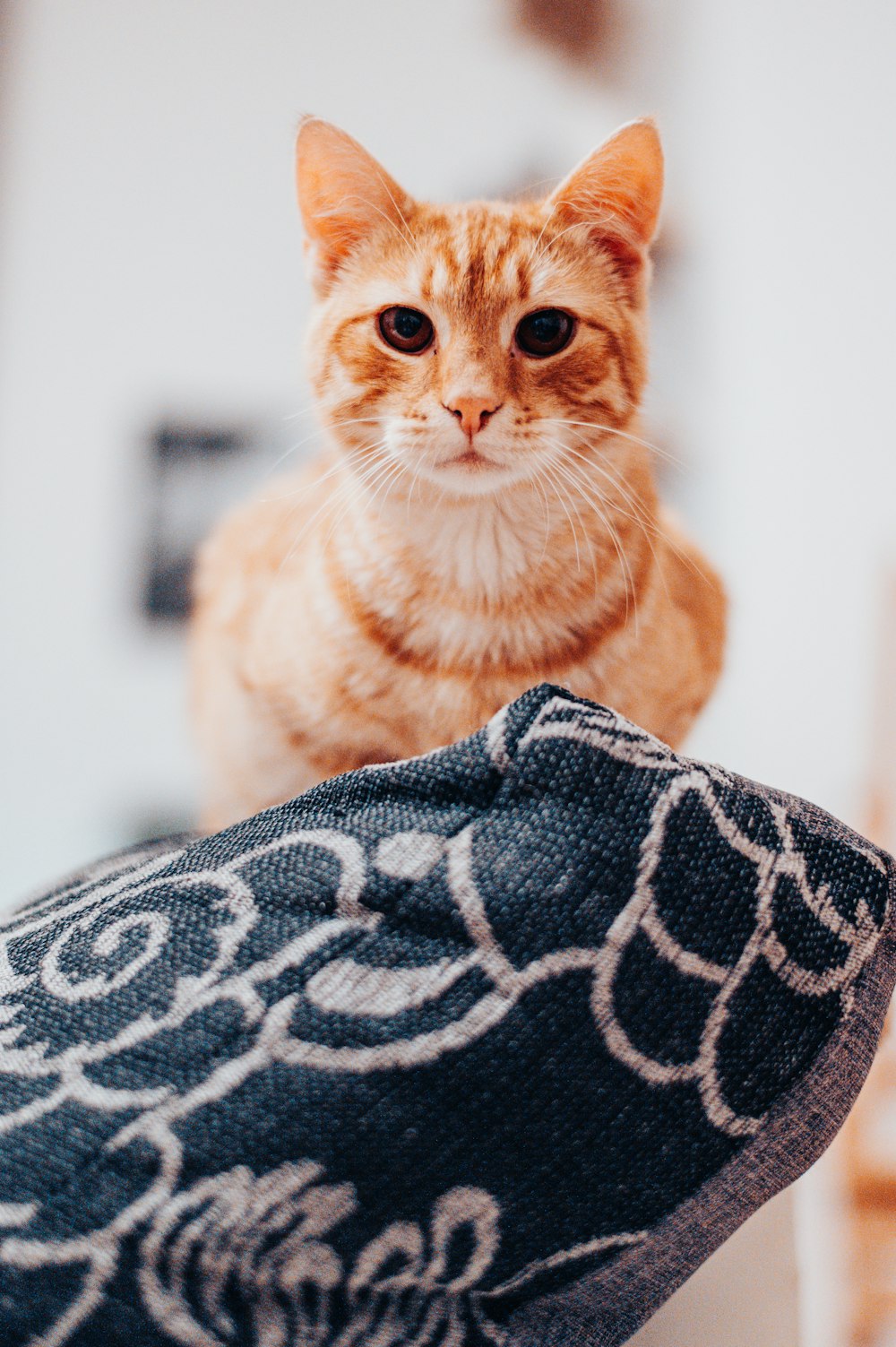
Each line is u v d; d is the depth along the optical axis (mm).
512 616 917
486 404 888
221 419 1788
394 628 922
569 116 1663
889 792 1521
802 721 1572
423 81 1706
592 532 933
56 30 1777
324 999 470
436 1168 459
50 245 1792
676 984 484
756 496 1622
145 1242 426
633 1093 478
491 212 984
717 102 1640
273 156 1772
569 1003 473
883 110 1592
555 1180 472
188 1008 477
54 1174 436
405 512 923
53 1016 493
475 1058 465
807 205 1608
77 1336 410
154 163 1780
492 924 479
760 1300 647
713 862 500
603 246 1000
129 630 1805
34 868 1798
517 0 1666
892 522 1575
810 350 1606
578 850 491
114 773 1805
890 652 1544
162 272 1793
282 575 1065
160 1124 446
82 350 1803
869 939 510
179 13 1766
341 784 555
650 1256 503
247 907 508
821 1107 497
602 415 972
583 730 513
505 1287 482
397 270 960
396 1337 460
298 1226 445
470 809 514
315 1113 451
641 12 1641
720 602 1211
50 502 1815
